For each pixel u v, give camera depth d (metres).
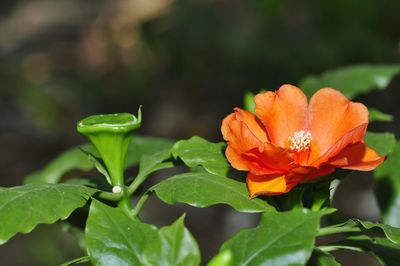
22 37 14.84
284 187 2.60
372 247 2.79
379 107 9.24
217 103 10.27
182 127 10.25
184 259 2.35
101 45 13.54
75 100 11.61
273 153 2.50
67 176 7.41
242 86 9.85
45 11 16.03
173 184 2.69
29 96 11.40
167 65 11.18
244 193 2.67
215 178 2.72
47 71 13.03
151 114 10.86
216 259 2.23
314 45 9.28
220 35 9.67
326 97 2.85
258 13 9.46
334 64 9.22
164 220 8.57
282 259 2.36
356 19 9.39
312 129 2.86
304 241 2.37
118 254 2.48
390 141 3.27
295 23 9.71
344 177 2.87
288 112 2.86
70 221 3.38
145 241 2.52
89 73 12.45
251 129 2.85
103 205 2.55
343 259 7.61
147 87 11.21
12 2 16.61
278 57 9.33
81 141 10.92
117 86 11.83
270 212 2.48
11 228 2.48
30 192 2.60
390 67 4.18
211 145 2.93
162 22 10.31
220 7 10.23
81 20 15.12
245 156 2.59
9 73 12.30
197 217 8.62
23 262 7.74
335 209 2.45
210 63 10.01
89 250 2.47
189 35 9.88
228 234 8.33
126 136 2.76
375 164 2.64
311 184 2.74
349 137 2.56
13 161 10.43
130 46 12.55
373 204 8.17
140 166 2.94
